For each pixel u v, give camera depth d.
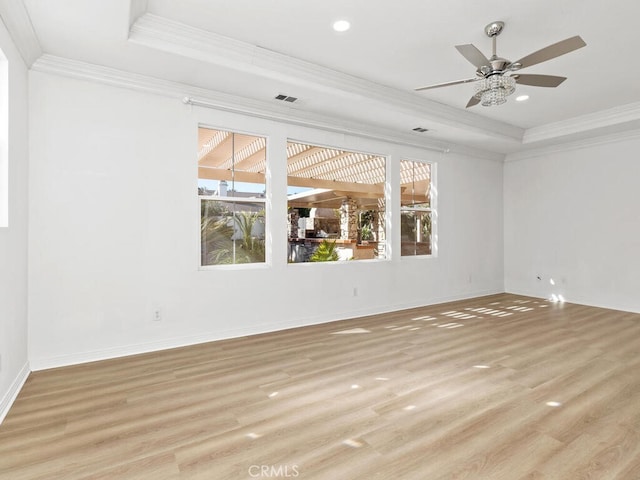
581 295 5.79
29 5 2.32
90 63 3.12
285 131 4.33
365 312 5.02
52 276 3.06
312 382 2.77
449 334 4.07
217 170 3.94
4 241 2.30
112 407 2.36
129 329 3.40
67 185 3.11
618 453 1.86
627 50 3.27
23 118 2.79
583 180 5.75
